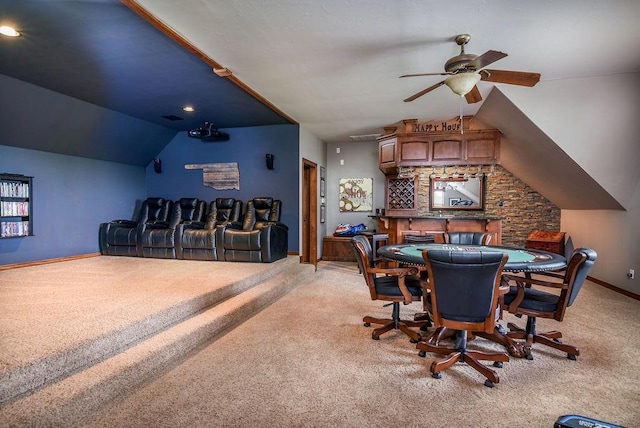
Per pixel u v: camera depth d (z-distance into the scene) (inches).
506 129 197.9
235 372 94.7
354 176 301.1
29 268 187.3
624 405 79.7
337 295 175.5
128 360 88.8
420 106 193.9
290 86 162.2
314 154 270.8
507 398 82.7
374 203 297.9
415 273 113.6
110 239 231.9
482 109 197.9
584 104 155.9
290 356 104.9
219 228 209.3
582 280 98.2
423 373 95.0
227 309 132.2
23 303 120.1
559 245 236.2
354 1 93.5
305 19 102.8
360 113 209.2
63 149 211.2
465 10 98.2
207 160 255.9
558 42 118.1
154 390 85.3
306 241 263.4
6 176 182.1
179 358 103.3
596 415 75.9
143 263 203.9
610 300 166.6
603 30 109.8
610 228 190.1
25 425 63.9
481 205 264.5
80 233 225.6
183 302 122.0
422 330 127.5
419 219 223.8
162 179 268.7
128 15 100.3
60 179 213.3
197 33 111.1
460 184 268.1
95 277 163.8
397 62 134.8
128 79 154.1
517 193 258.1
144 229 224.7
